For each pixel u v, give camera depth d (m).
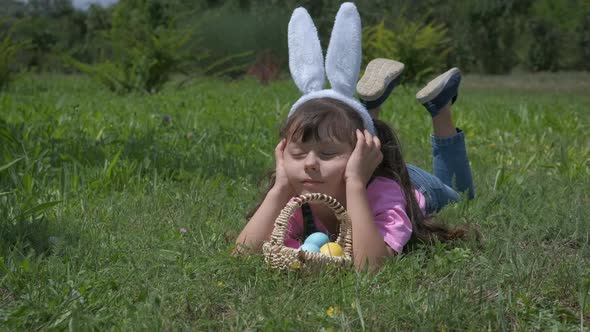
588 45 22.06
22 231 2.93
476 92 14.32
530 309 2.16
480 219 3.28
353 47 2.82
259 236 2.68
